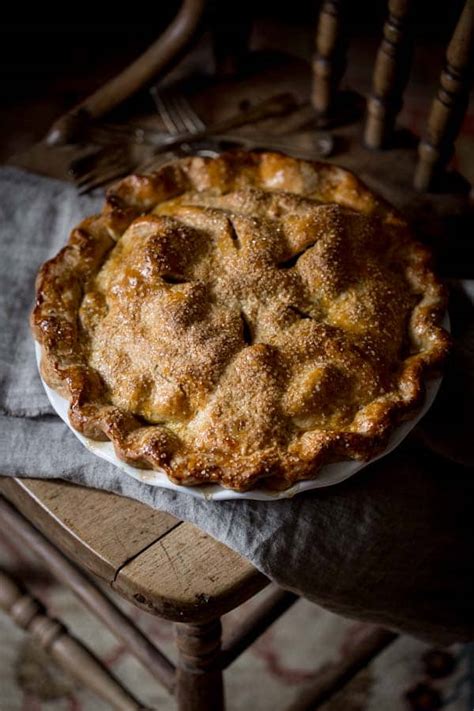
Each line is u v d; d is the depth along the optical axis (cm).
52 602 104
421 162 83
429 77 143
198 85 95
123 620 83
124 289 66
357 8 144
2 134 113
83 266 69
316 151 88
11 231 81
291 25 145
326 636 102
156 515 65
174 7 137
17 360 73
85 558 64
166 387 62
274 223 69
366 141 89
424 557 66
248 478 59
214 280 66
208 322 64
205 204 72
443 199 84
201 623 64
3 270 78
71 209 82
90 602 84
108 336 65
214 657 72
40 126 105
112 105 91
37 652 100
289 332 64
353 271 67
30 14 134
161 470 60
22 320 75
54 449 67
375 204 72
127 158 87
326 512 64
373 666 100
